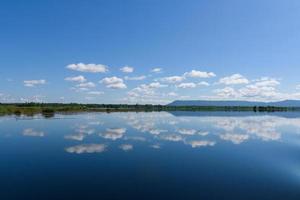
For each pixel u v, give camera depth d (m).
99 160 28.22
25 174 23.08
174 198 17.73
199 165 26.36
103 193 18.59
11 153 31.77
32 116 96.81
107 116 105.06
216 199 17.53
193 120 87.69
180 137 45.81
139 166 25.83
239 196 18.03
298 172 23.88
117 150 33.62
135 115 117.94
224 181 21.22
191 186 20.05
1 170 24.34
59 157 29.52
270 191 18.92
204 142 40.62
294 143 40.16
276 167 25.56
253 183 20.73
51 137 44.53
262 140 43.16
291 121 86.94
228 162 27.58
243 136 47.81
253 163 27.19
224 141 41.78
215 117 108.81
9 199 17.56
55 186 19.98
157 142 40.25
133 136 46.47
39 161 27.72
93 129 56.38
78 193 18.59
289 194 18.34
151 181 21.25
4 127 58.84
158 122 77.19
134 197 17.89
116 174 23.12
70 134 48.22
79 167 25.44
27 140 41.44
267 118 105.69
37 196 18.06
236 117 111.44
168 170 24.50
